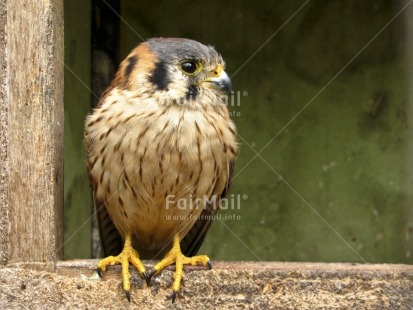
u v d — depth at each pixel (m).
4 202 7.66
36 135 7.74
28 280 7.62
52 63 7.79
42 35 7.77
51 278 7.67
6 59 7.70
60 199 7.94
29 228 7.69
